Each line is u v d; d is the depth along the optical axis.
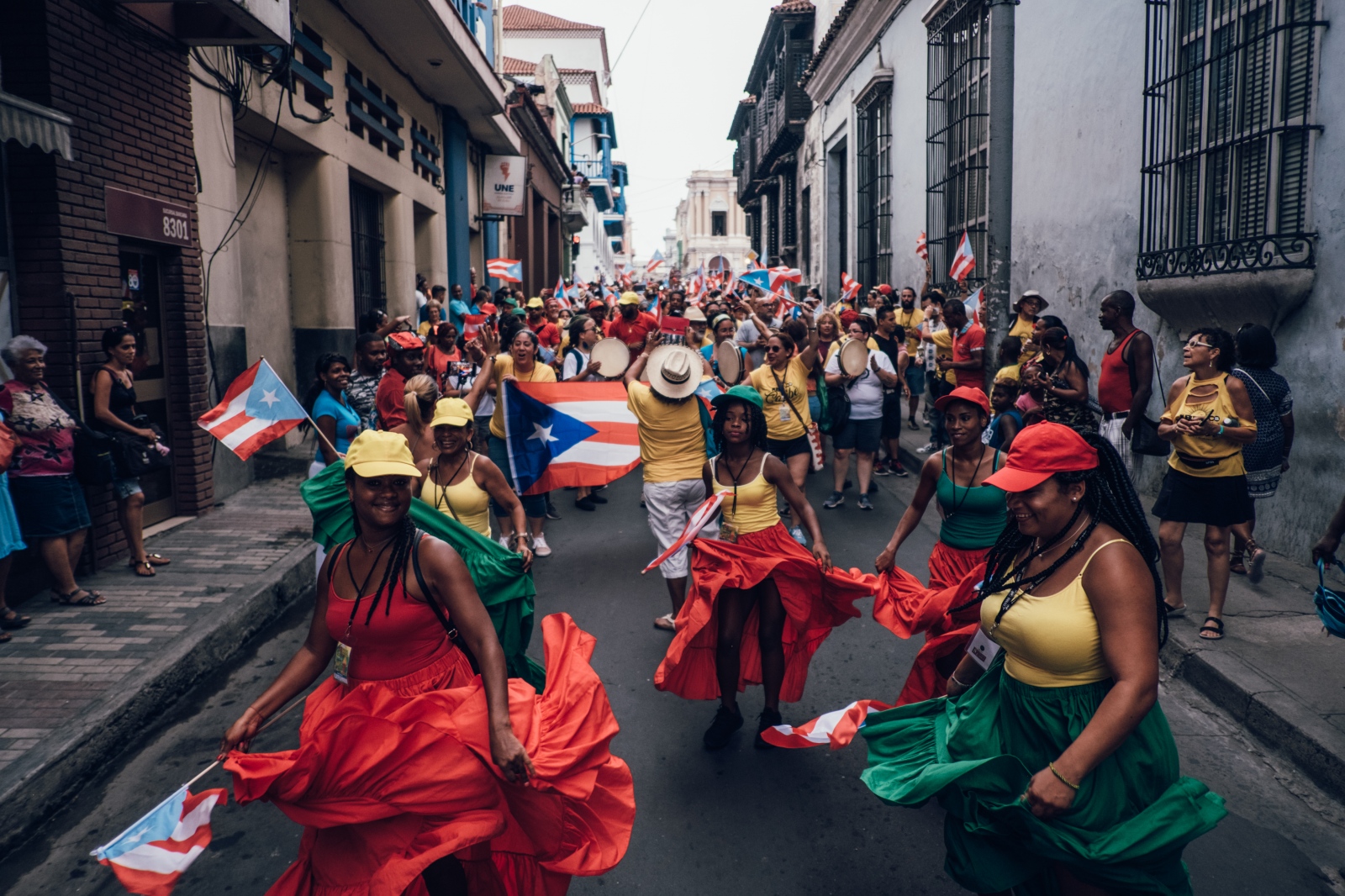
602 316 17.19
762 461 4.66
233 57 9.70
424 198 17.95
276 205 12.18
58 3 6.61
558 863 2.83
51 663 5.16
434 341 12.92
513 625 3.58
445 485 4.96
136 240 7.81
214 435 4.34
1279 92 6.78
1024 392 6.97
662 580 7.20
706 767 4.33
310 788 2.60
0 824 3.74
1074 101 9.90
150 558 7.04
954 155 14.87
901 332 13.10
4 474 5.59
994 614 2.69
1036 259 10.90
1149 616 2.44
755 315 11.66
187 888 3.50
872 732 3.07
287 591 6.84
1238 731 4.64
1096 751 2.34
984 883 2.62
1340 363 6.40
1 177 6.51
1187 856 3.61
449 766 2.62
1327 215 6.48
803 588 4.58
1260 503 7.24
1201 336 5.35
